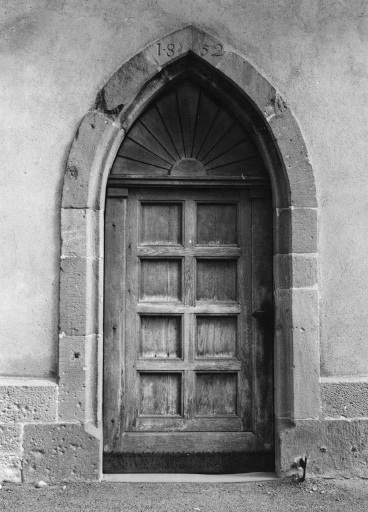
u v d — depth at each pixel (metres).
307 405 4.50
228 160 4.85
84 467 4.47
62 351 4.50
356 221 4.63
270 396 4.78
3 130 4.63
